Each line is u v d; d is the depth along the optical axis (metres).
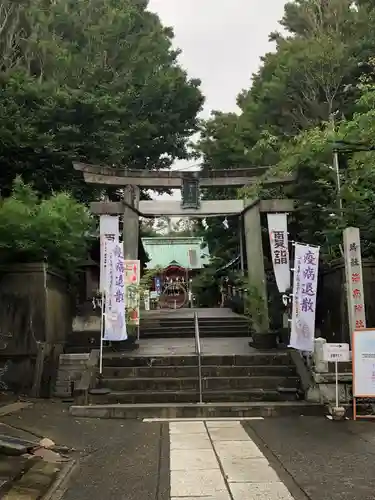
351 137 12.88
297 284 12.10
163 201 17.44
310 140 16.02
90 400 10.86
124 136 22.27
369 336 9.45
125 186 17.27
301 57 22.75
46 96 18.97
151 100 25.06
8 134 17.23
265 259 20.61
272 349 14.16
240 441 7.92
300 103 24.23
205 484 5.86
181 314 21.09
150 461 6.84
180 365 12.45
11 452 7.00
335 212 14.53
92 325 18.69
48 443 7.58
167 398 10.95
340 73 22.73
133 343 14.38
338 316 15.47
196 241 41.22
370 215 13.34
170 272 36.00
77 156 18.89
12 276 14.23
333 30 25.25
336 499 5.30
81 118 19.55
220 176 17.66
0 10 22.64
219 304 32.50
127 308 14.50
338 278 15.48
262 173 17.58
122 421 9.53
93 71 21.50
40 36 22.97
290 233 19.50
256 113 25.11
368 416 9.45
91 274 24.19
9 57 22.70
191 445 7.70
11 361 13.77
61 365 14.53
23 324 13.99
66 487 5.85
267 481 5.93
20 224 13.88
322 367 10.52
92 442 7.90
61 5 24.11
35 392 13.23
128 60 24.28
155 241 41.16
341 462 6.66
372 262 14.01
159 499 5.41
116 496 5.53
